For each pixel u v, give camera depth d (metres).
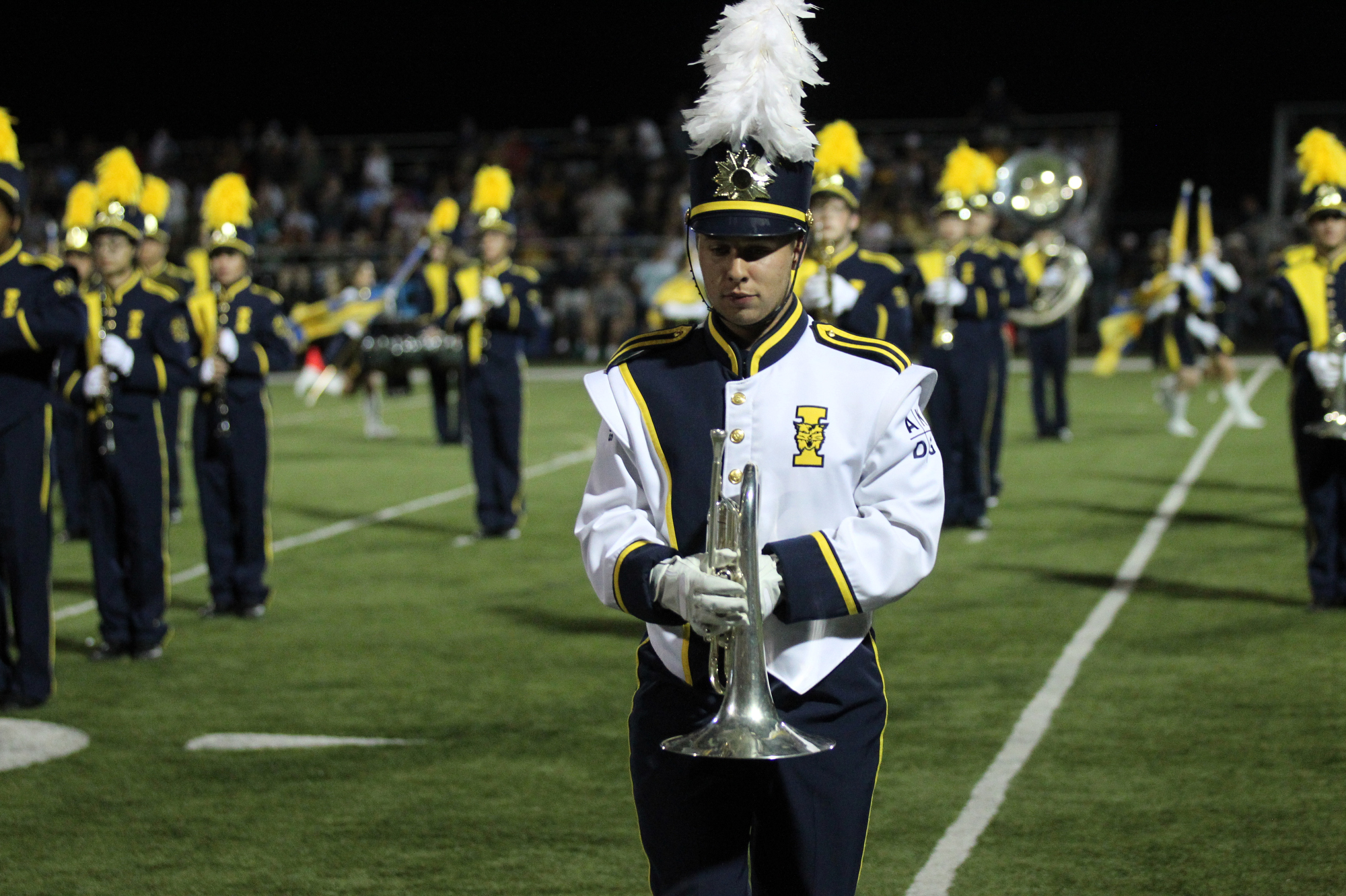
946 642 8.98
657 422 3.54
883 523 3.43
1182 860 5.51
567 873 5.48
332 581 11.39
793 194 3.38
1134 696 7.72
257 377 10.15
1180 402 20.20
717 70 3.38
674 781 3.53
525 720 7.53
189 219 40.09
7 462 7.66
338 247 38.34
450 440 21.22
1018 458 18.03
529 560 12.23
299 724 7.52
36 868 5.61
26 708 7.86
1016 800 6.20
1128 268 38.16
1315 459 9.48
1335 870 5.39
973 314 13.23
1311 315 9.40
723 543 3.34
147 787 6.55
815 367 3.53
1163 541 12.29
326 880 5.46
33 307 7.44
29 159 41.06
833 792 3.48
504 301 13.25
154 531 8.96
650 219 40.12
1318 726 7.13
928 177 38.69
